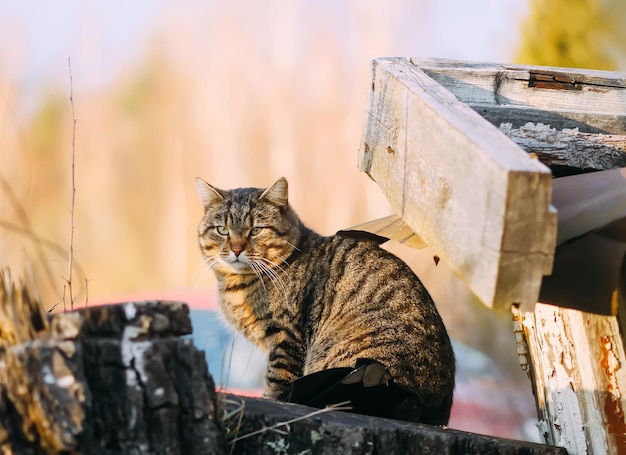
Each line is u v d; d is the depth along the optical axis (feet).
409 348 17.25
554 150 15.60
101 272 67.72
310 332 19.31
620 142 15.51
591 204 11.17
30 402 9.18
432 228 12.53
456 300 40.04
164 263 71.31
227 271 20.65
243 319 20.39
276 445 11.55
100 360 9.94
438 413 17.11
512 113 15.85
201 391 10.38
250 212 20.61
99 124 87.97
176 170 86.02
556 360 15.06
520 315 16.57
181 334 10.61
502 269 9.74
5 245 20.80
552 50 40.60
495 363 33.91
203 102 89.71
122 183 83.51
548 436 15.47
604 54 39.81
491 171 10.19
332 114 86.07
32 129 82.48
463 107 12.91
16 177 40.60
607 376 13.96
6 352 9.40
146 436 9.92
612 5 39.81
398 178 14.65
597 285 10.46
